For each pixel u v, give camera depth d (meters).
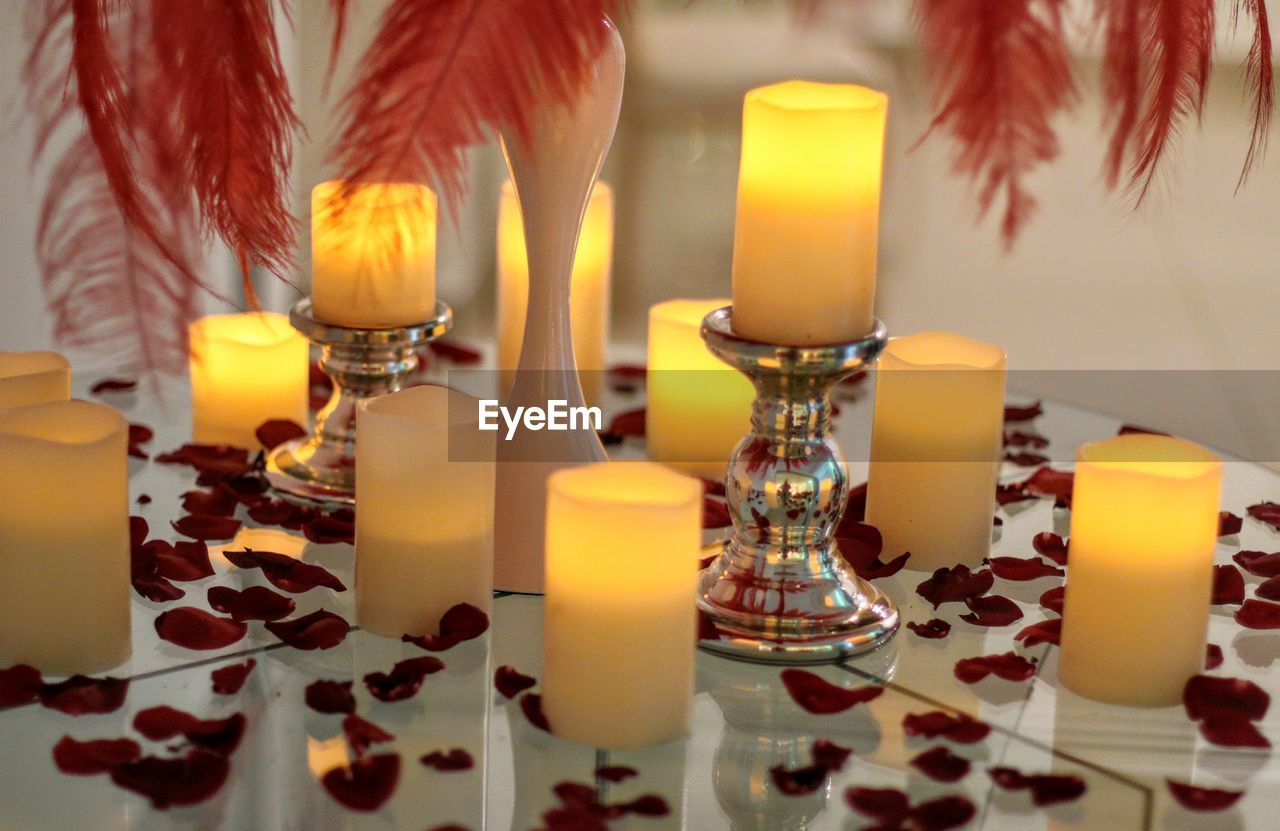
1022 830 1.12
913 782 1.16
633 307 3.36
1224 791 1.15
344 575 1.35
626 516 1.15
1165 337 3.36
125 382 1.64
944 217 3.38
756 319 1.23
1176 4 1.12
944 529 1.37
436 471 1.26
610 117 1.28
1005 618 1.31
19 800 1.12
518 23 1.00
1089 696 1.24
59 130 1.72
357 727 1.18
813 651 1.26
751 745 1.19
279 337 1.54
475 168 2.71
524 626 1.30
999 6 1.03
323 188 1.40
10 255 1.73
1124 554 1.21
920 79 1.06
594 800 1.13
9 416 1.25
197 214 1.21
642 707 1.18
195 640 1.26
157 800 1.12
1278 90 2.71
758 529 1.29
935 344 1.42
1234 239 3.58
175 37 1.12
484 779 1.15
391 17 1.01
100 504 1.22
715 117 3.31
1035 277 3.59
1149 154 1.15
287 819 1.12
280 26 1.31
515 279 1.53
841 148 1.20
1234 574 1.34
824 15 1.01
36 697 1.20
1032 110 1.05
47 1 1.21
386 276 1.42
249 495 1.44
